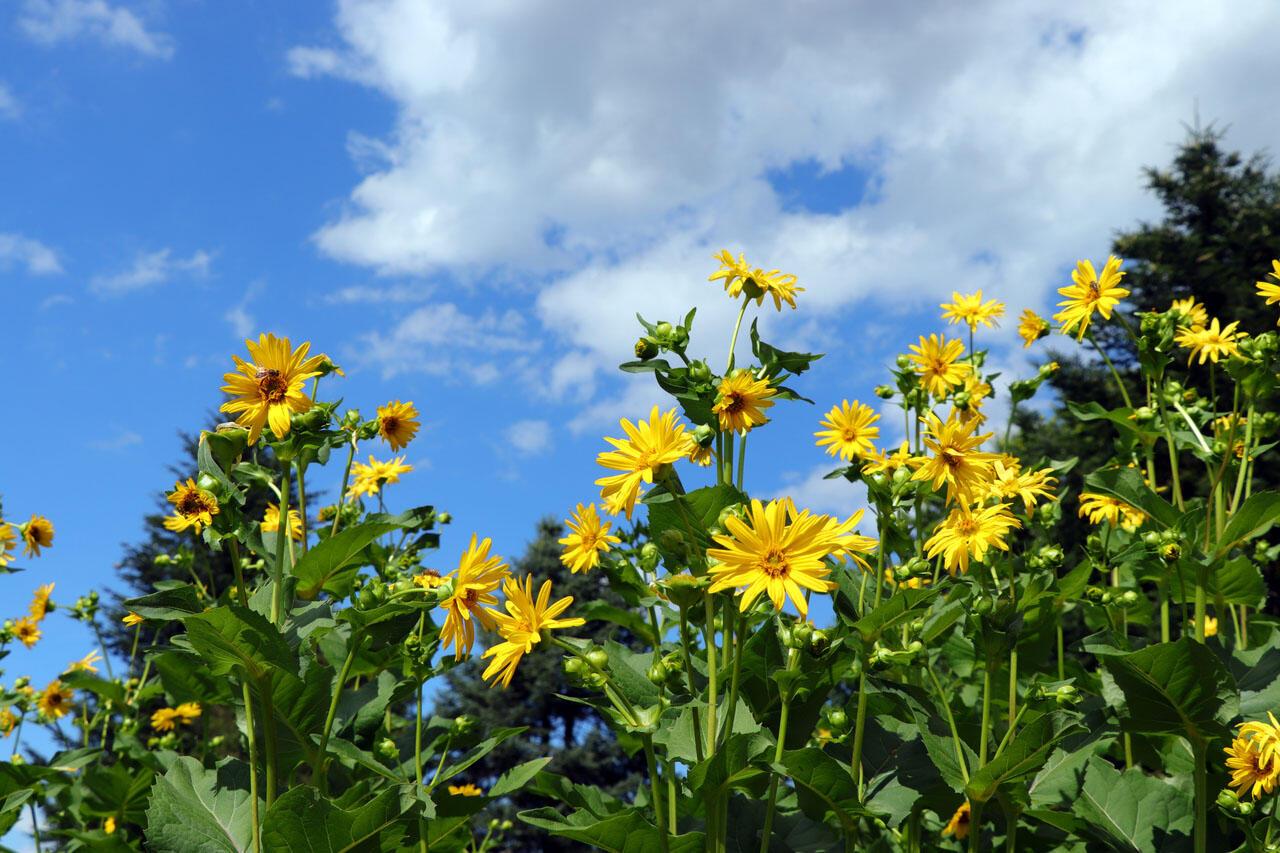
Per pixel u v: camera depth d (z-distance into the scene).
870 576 3.79
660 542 2.98
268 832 3.12
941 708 3.93
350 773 4.02
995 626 3.42
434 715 4.61
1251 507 3.74
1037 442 21.33
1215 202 22.53
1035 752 3.20
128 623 3.59
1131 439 4.90
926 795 3.61
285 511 3.48
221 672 3.11
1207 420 4.66
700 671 3.66
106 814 5.60
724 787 2.95
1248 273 20.86
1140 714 3.58
